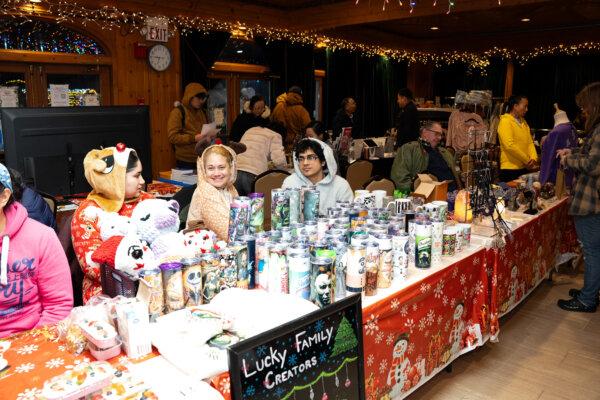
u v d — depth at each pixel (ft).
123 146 6.62
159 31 22.21
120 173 6.43
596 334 11.43
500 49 35.35
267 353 3.79
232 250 5.78
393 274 7.04
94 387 3.76
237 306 5.22
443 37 37.52
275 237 6.24
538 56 36.32
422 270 7.62
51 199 8.06
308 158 9.63
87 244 6.02
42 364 4.36
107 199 6.59
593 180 11.75
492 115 24.35
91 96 21.02
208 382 4.32
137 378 4.12
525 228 11.32
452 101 39.19
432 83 40.93
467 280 8.74
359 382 4.52
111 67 21.30
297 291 5.70
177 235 5.80
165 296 5.17
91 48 20.76
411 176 14.79
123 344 4.58
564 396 9.01
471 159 10.51
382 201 9.27
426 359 7.87
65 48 19.98
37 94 19.51
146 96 22.58
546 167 14.46
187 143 18.48
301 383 4.03
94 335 4.43
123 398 3.83
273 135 15.47
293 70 29.37
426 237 7.57
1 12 17.79
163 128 23.49
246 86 28.09
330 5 26.76
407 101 22.15
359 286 6.23
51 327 5.20
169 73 23.34
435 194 10.56
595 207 11.78
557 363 10.14
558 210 13.91
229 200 7.69
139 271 4.98
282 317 5.02
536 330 11.60
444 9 22.63
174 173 13.35
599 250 12.23
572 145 14.21
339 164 19.66
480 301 9.25
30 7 18.38
